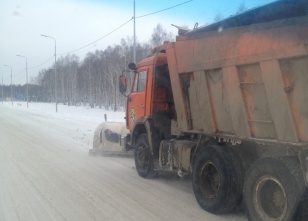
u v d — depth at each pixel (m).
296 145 4.61
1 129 20.97
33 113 40.31
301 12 4.70
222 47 5.81
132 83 9.73
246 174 5.30
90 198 6.82
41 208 6.21
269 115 5.05
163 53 8.56
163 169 7.98
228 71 5.69
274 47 4.81
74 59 78.06
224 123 5.98
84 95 71.38
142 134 8.82
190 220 5.66
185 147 7.15
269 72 4.91
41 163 10.37
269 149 5.31
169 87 8.43
